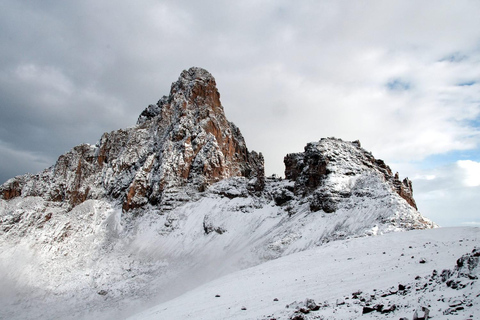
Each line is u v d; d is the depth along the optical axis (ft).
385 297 114.32
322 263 196.54
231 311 142.51
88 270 467.11
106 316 366.84
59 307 399.24
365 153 510.99
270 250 362.12
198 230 525.75
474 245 166.81
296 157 595.88
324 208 400.06
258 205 544.21
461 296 92.89
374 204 363.56
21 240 518.37
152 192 614.75
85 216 597.11
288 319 111.86
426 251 174.29
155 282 415.64
